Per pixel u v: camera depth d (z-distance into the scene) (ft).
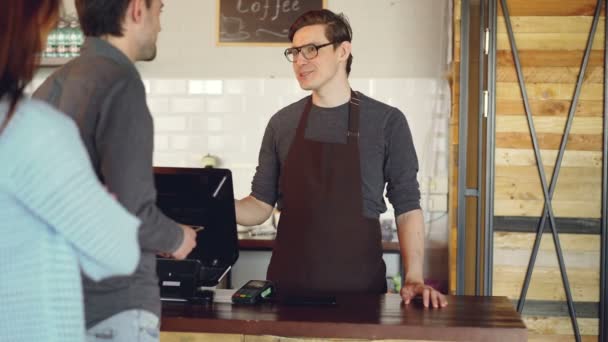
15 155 4.09
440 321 6.32
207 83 16.17
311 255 8.25
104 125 5.21
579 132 12.34
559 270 12.37
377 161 8.46
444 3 15.69
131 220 4.43
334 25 8.44
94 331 5.21
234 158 16.14
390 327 6.15
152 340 5.36
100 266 4.36
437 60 15.72
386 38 15.85
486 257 12.43
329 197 8.29
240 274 15.02
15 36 4.19
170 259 7.20
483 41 12.53
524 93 12.38
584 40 12.33
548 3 12.37
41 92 5.47
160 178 7.10
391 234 15.07
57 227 4.17
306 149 8.46
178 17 16.24
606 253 12.26
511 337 6.07
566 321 12.34
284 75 16.08
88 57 5.44
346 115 8.57
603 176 12.26
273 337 6.30
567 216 12.36
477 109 12.75
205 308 6.83
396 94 15.79
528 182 12.42
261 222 8.95
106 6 5.44
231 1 16.16
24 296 4.23
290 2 16.05
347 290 8.18
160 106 16.25
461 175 12.49
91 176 4.30
